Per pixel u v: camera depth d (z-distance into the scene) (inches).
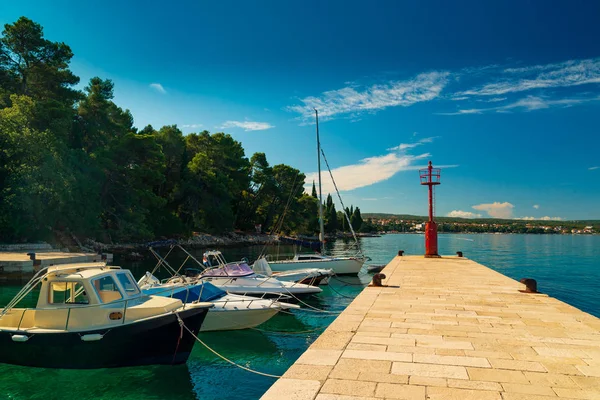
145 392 351.9
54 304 390.6
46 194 1385.3
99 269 419.8
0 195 1355.8
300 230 3666.3
